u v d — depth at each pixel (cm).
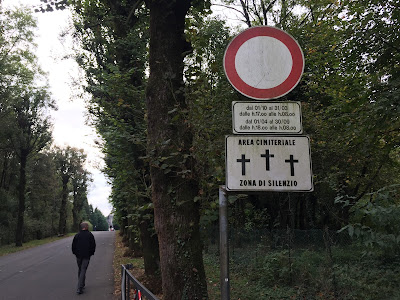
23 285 1062
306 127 1170
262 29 279
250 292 856
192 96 503
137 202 856
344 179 1224
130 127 830
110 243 2928
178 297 487
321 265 868
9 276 1244
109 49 1098
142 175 848
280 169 255
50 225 5109
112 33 1127
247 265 1124
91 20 1097
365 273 765
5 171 3909
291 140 259
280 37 279
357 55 873
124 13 1032
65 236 5647
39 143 3569
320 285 800
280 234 1142
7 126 3184
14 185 4038
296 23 1612
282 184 253
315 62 1139
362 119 762
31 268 1457
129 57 998
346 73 927
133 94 845
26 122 3384
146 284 880
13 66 2962
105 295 910
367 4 827
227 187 251
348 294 732
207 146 489
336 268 816
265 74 275
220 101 548
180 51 555
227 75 272
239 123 261
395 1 799
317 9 1409
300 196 1695
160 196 511
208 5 718
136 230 1052
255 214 1678
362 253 520
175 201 502
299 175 254
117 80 848
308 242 1057
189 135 514
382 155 1107
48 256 1991
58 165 5825
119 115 882
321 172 1170
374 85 749
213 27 1102
